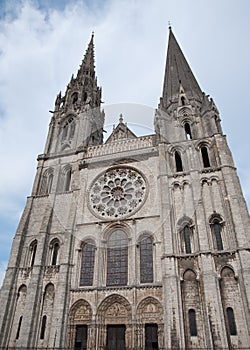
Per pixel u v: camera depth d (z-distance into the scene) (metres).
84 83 71.00
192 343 30.86
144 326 33.81
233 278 33.72
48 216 46.06
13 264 42.31
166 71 68.25
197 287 34.25
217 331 30.03
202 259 34.91
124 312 35.31
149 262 38.41
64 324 35.69
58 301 36.84
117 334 34.66
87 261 40.94
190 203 41.03
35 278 39.69
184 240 38.88
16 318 38.41
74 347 34.69
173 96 58.78
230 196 39.00
